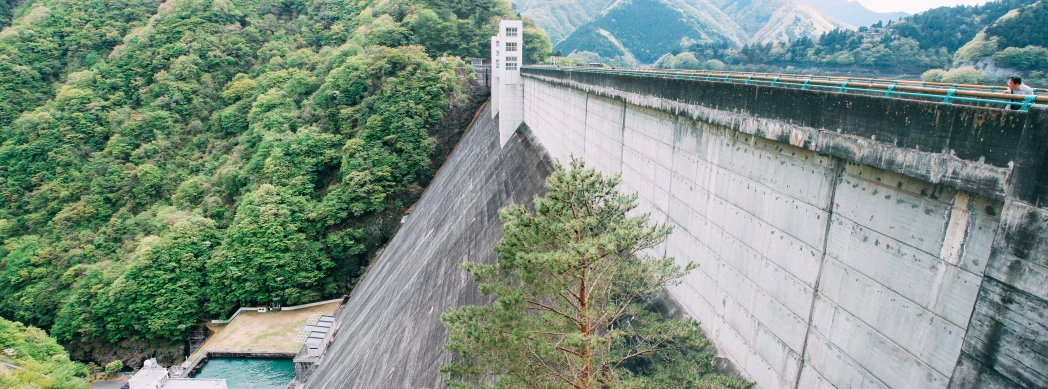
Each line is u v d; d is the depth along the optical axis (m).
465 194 50.69
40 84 90.38
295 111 73.75
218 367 51.22
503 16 98.19
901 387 11.33
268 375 50.25
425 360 27.83
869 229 11.98
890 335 11.55
